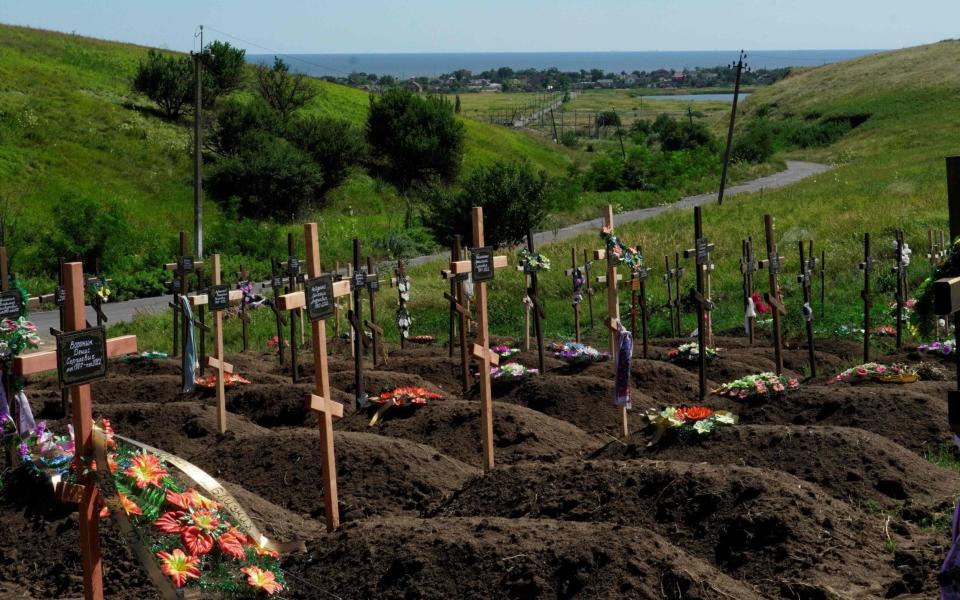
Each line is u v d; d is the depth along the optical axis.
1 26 63.97
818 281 21.58
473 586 5.64
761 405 9.77
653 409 9.73
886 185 39.75
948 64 98.44
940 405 9.51
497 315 21.67
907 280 20.05
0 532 6.88
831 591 5.68
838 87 103.62
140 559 4.83
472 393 11.54
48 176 42.53
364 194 54.12
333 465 6.85
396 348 16.98
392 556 5.93
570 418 10.59
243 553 5.01
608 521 6.63
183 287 12.45
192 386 10.22
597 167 63.72
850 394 9.64
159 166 47.81
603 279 15.27
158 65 54.59
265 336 20.72
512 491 7.27
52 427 9.97
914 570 5.83
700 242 10.09
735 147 76.69
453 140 59.59
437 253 39.78
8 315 7.50
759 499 6.51
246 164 46.78
